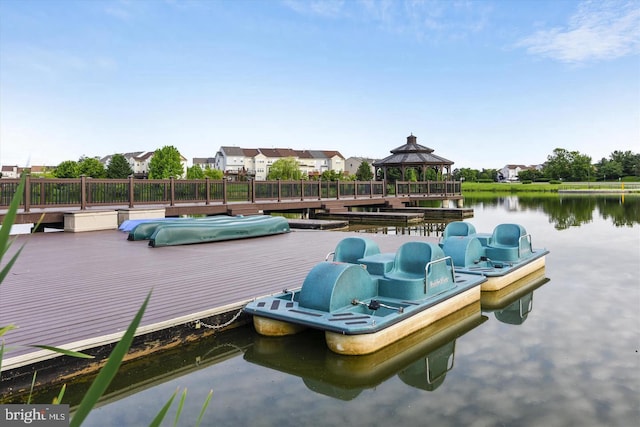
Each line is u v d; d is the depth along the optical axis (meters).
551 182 67.00
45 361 3.15
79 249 7.98
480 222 16.77
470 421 2.81
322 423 2.81
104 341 3.42
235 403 3.11
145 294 4.72
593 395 3.15
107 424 2.80
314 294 4.19
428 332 4.48
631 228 13.98
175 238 8.67
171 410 3.00
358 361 3.74
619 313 5.14
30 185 10.46
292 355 3.97
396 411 2.97
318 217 19.83
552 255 8.94
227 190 15.40
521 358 3.87
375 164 27.55
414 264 4.88
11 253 7.51
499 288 5.96
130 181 12.34
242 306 4.42
